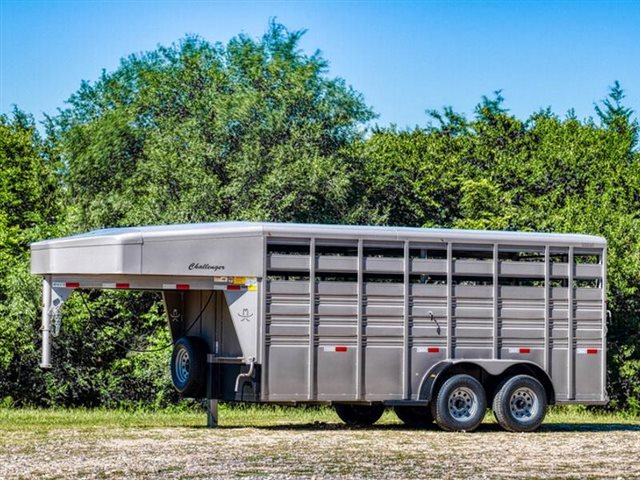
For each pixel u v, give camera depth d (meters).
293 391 17.67
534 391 19.03
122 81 38.00
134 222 31.97
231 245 17.58
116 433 17.39
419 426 19.91
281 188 32.50
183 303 19.50
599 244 19.69
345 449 15.50
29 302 29.20
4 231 32.41
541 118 49.19
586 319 19.59
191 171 32.47
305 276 17.81
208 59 38.03
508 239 19.05
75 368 29.58
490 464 14.04
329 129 35.44
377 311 18.20
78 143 36.31
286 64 36.09
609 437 18.17
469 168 41.47
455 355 18.64
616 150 48.03
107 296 30.12
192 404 28.41
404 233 18.38
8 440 16.19
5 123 45.84
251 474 12.72
